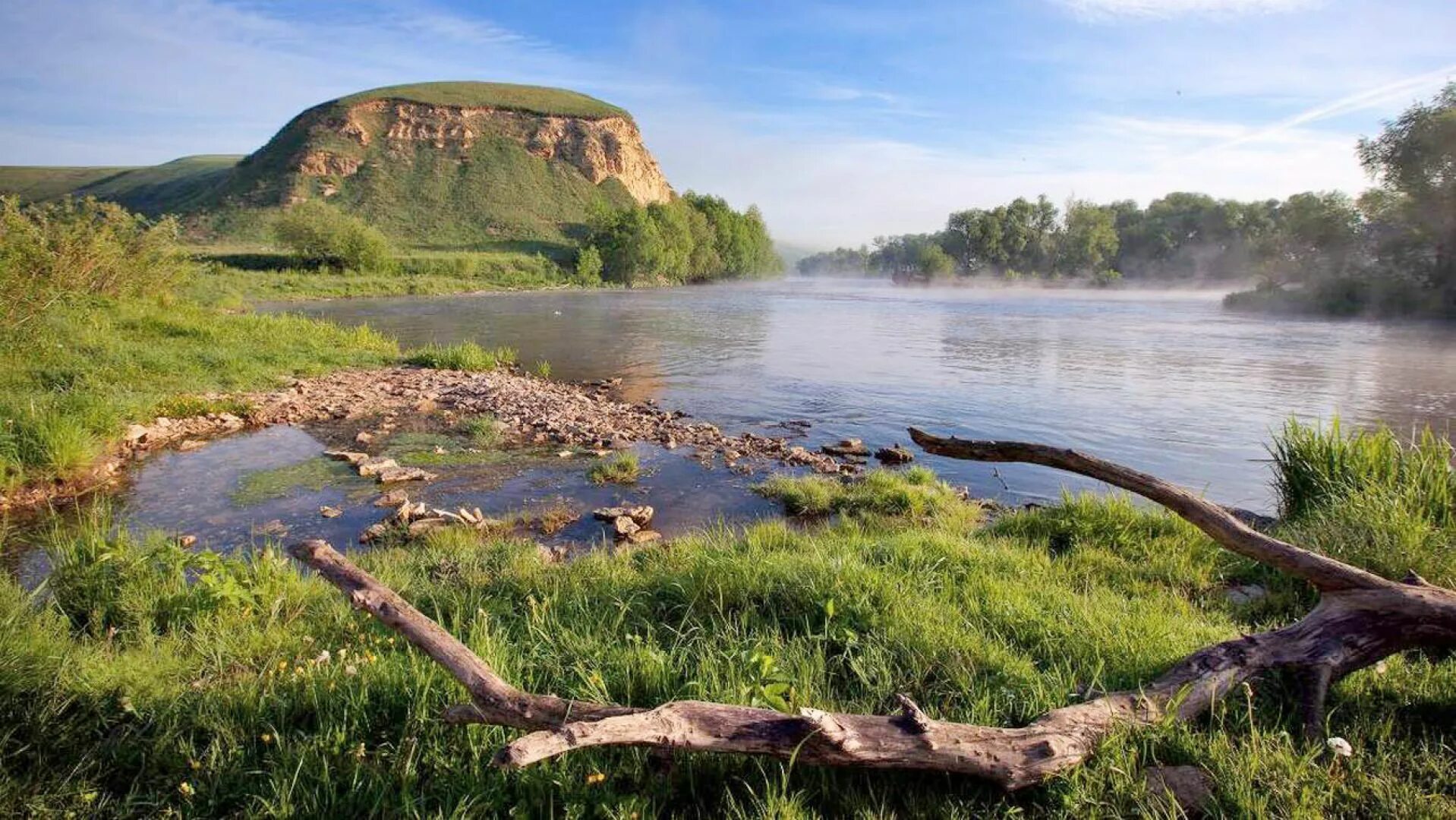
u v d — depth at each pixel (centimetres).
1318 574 325
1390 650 312
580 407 1509
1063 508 702
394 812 261
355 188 11125
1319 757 279
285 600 474
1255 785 263
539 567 585
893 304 5350
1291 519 669
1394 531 498
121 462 1019
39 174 17412
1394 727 298
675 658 379
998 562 551
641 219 8138
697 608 459
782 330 3331
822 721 250
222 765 284
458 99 13100
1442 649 348
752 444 1229
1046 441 1264
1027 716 309
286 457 1076
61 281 1739
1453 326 3284
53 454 906
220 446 1129
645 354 2475
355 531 791
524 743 221
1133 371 2047
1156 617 424
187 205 11538
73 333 1536
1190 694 301
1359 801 255
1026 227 9906
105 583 479
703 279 9981
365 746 301
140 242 2231
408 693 324
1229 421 1395
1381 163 3838
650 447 1196
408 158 11969
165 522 804
